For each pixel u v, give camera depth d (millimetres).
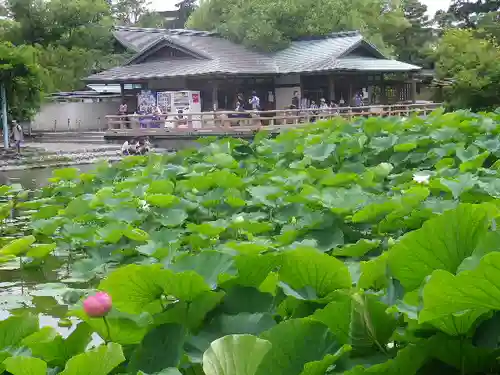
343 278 2445
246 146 10469
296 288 2523
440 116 12430
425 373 1879
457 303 1671
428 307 1683
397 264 2131
